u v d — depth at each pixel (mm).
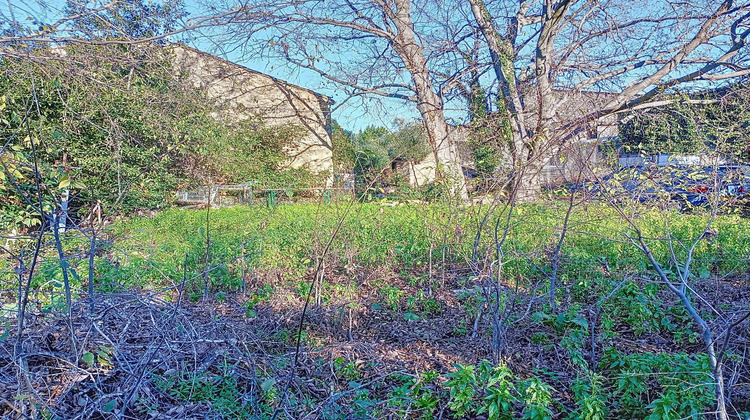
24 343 2855
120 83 6973
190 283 5148
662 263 5707
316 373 3285
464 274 5863
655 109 9805
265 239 6918
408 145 12961
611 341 3801
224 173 15445
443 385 2932
